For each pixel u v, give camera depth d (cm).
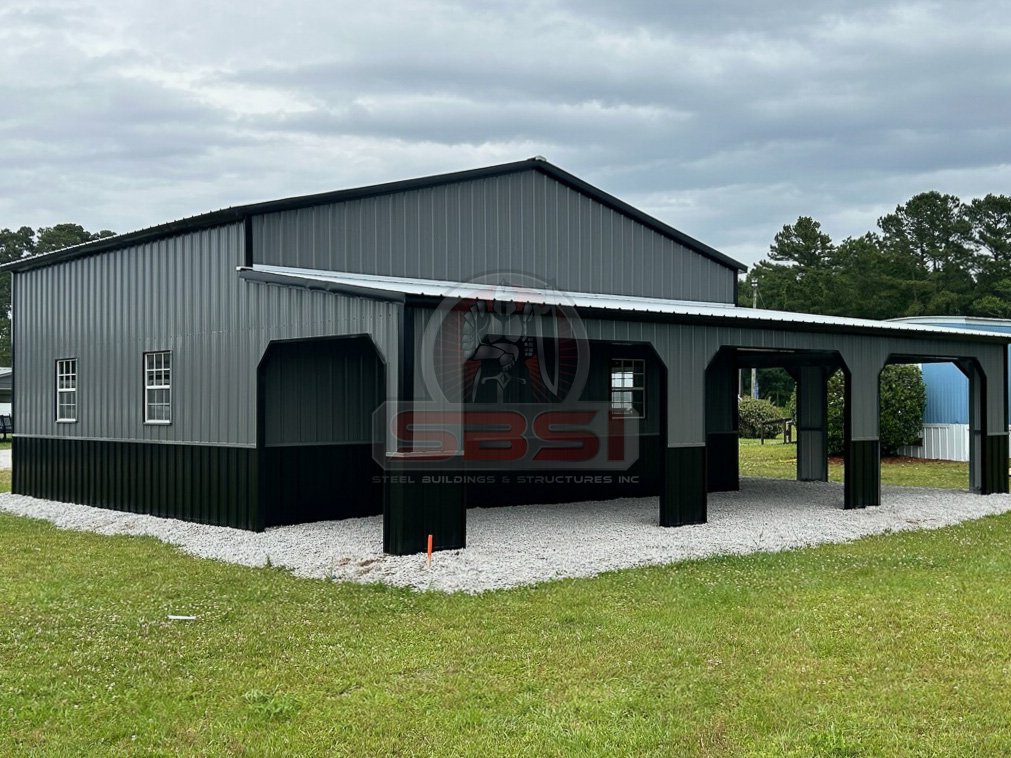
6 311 6856
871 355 1418
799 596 845
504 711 574
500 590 868
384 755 518
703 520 1239
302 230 1220
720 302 1725
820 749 517
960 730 540
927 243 5331
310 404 1273
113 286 1456
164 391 1355
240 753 521
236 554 1062
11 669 656
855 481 1405
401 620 770
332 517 1296
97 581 932
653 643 700
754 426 3081
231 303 1218
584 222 1520
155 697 602
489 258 1399
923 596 845
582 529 1188
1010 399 2234
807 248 5562
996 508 1435
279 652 690
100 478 1479
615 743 527
